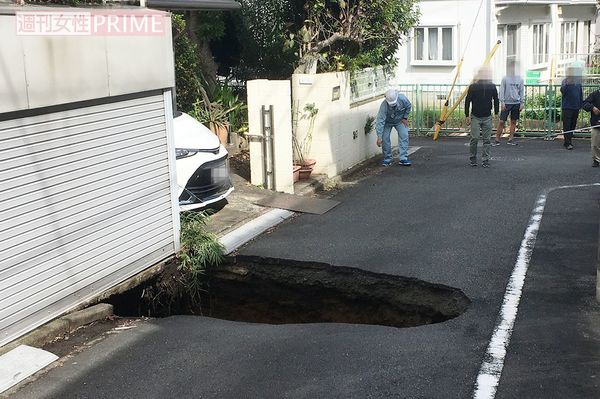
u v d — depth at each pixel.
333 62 13.41
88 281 6.07
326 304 7.37
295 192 10.59
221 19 14.07
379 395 4.52
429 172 12.75
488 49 21.09
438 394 4.50
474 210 9.59
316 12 13.30
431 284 6.71
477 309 6.02
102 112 6.11
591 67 24.25
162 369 5.02
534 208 9.62
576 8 27.20
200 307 7.60
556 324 5.61
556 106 17.06
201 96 12.48
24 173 5.32
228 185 9.18
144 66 6.53
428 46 21.88
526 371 4.79
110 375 4.95
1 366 4.96
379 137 13.21
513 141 16.81
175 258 7.24
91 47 5.86
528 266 7.10
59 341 5.53
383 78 14.75
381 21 13.89
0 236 5.12
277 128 10.25
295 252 7.70
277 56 14.12
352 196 10.77
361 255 7.58
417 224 8.91
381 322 7.02
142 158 6.68
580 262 7.18
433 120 18.33
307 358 5.13
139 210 6.68
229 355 5.24
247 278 7.62
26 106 5.24
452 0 21.23
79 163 5.88
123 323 5.96
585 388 4.52
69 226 5.81
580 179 11.70
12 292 5.26
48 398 4.64
